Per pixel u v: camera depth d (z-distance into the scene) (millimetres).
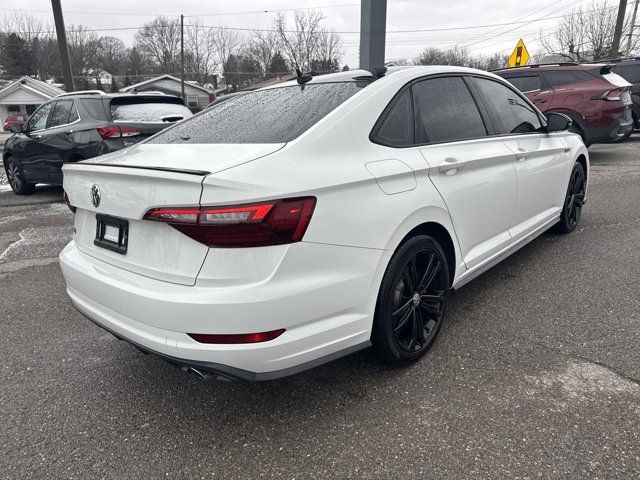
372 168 2365
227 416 2428
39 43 69812
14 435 2346
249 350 1994
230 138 2516
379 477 1991
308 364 2176
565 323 3164
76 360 3033
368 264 2305
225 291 1959
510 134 3588
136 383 2758
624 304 3377
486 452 2082
